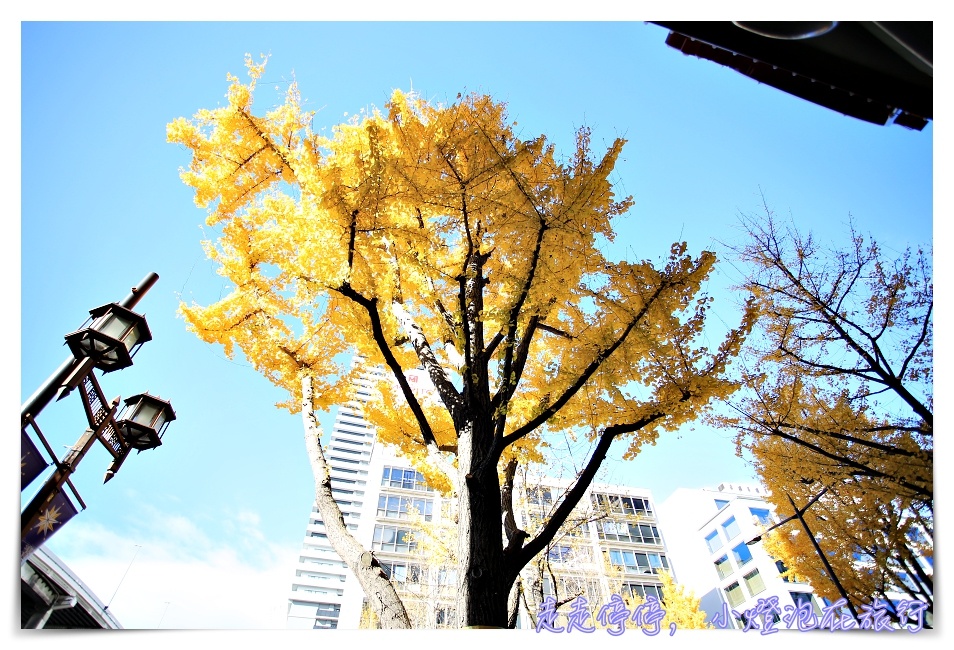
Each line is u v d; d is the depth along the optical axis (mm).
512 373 4207
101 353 4188
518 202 4262
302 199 4961
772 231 6828
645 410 4234
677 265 4254
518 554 3799
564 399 3977
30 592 7191
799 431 6453
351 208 4117
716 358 4242
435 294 5461
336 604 43750
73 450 3846
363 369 6297
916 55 2752
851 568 7613
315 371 6109
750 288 6688
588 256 4289
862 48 2832
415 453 5695
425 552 16938
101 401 4281
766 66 2984
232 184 6387
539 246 4176
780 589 26297
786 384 6508
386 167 4160
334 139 5910
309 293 5297
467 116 4707
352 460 57281
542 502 9211
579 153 4379
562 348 5621
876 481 6094
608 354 4086
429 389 6438
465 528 3717
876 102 2953
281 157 6383
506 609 3385
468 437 4277
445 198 4469
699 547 33594
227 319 6020
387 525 27344
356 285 4367
